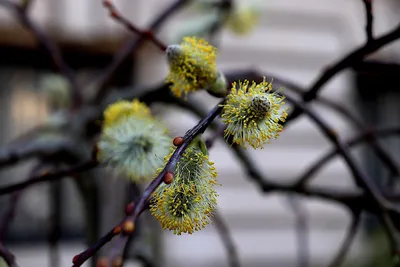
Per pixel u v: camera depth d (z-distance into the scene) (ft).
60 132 2.56
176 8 2.55
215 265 8.23
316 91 1.90
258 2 2.71
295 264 8.55
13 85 7.43
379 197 1.94
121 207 2.33
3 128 7.55
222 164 8.32
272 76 1.98
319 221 8.67
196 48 1.72
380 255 7.04
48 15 7.54
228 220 8.43
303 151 8.69
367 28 1.78
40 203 7.32
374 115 8.83
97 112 2.31
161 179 1.56
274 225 8.50
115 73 2.64
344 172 8.61
